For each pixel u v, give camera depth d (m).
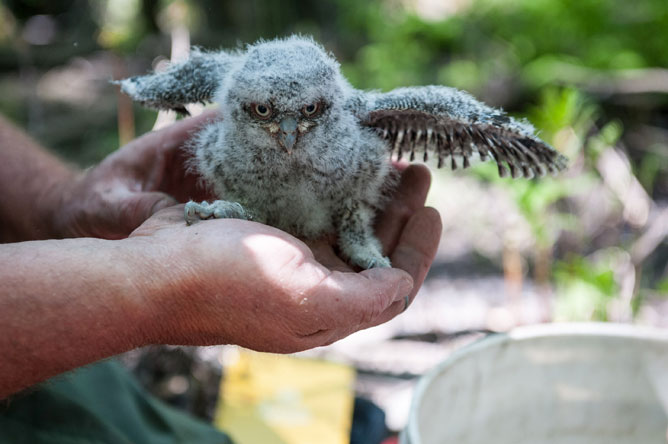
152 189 0.89
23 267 0.66
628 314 1.14
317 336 0.71
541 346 0.78
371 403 1.03
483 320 1.28
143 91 0.82
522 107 1.87
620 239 1.34
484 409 0.78
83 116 2.06
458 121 0.76
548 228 1.25
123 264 0.67
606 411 0.79
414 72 1.99
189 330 0.70
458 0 2.19
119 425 0.85
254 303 0.68
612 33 1.95
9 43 2.46
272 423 0.95
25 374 0.67
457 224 1.55
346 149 0.78
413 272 0.79
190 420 0.92
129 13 2.22
